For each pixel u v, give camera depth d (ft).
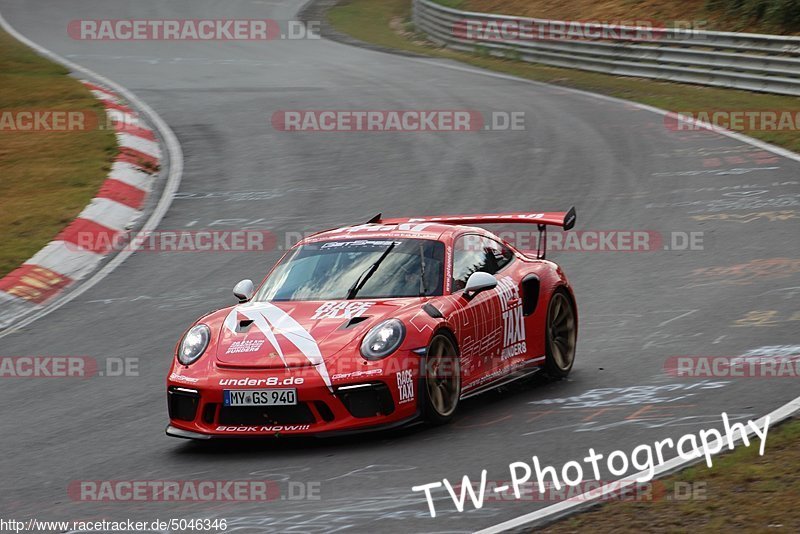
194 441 83.66
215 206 179.11
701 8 367.86
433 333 81.20
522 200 174.50
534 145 216.33
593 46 325.21
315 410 77.10
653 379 91.20
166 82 306.14
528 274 96.43
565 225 100.07
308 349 78.74
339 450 77.56
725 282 124.16
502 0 461.37
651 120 237.66
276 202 180.34
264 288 90.33
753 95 268.21
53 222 163.84
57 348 115.55
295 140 227.20
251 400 77.36
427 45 412.16
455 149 215.31
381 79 311.27
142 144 221.46
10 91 278.67
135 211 177.27
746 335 102.47
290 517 63.57
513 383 95.86
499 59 363.76
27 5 506.48
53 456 81.30
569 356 98.99
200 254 152.46
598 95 276.41
